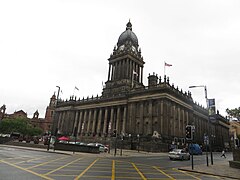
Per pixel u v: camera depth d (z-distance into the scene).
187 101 87.06
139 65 115.12
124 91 96.50
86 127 104.12
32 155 31.80
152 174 18.56
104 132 92.19
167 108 73.81
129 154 48.47
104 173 17.53
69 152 44.50
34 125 152.62
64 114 116.50
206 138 31.31
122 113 92.19
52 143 62.69
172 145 67.38
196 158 46.19
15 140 81.50
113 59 114.94
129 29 123.56
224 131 129.25
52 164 21.89
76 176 15.20
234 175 20.03
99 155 40.62
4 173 14.71
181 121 81.50
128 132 81.19
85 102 107.81
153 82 89.06
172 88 79.19
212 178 18.36
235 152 28.34
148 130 75.62
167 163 30.81
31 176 14.12
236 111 55.19
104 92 110.25
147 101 80.44
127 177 16.12
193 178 17.72
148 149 63.53
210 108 33.03
